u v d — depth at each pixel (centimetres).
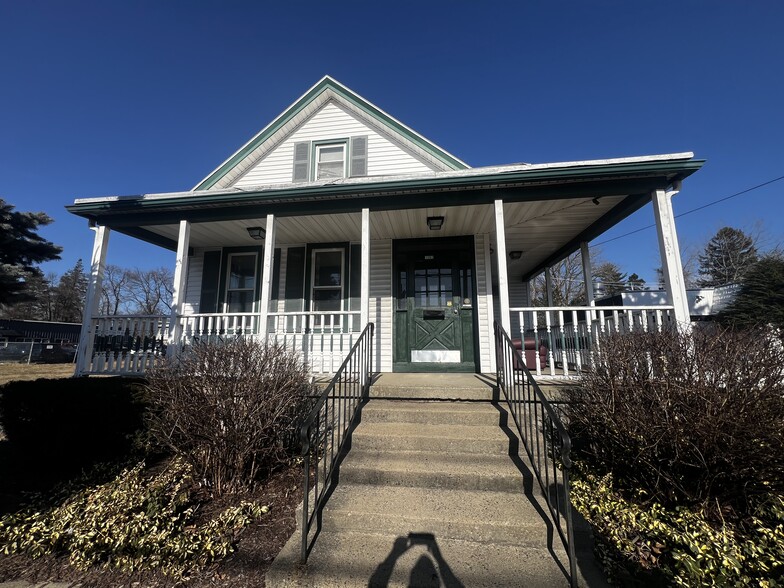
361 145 816
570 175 467
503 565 224
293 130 851
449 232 686
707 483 283
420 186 500
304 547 228
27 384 433
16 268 1641
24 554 262
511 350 394
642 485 307
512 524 249
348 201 541
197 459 351
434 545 241
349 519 264
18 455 413
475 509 268
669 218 466
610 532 249
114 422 407
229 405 344
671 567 223
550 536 246
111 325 573
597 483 310
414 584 209
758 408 279
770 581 208
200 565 238
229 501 322
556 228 667
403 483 307
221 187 846
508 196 503
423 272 699
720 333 324
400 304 693
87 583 232
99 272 585
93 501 303
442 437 347
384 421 393
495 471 304
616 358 343
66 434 390
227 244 765
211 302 762
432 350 671
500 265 484
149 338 565
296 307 734
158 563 238
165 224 600
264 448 359
